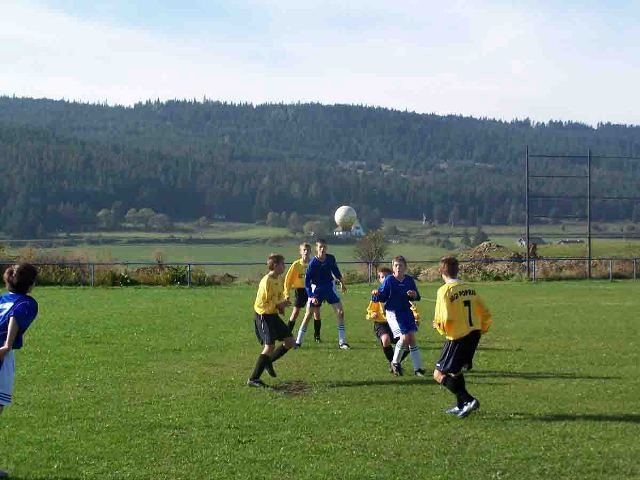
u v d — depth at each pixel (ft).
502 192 447.01
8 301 26.00
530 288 107.86
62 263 111.14
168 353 49.06
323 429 30.48
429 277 127.03
